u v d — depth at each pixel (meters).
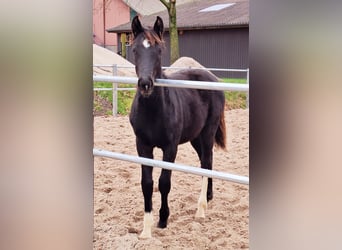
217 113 2.85
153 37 2.19
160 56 2.22
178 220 2.61
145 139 2.44
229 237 2.39
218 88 1.87
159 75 2.24
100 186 3.10
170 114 2.39
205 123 2.81
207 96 2.77
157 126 2.37
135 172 3.34
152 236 2.51
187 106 2.59
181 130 2.51
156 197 2.92
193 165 3.33
